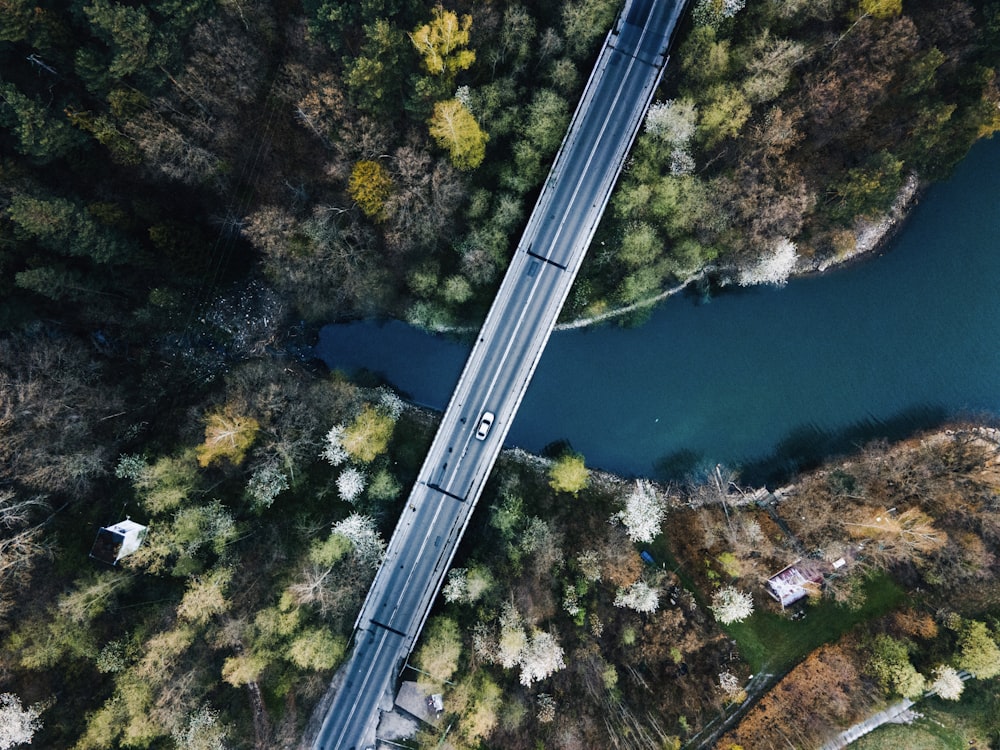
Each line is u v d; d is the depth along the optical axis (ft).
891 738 200.85
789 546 215.72
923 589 208.95
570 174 210.59
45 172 174.40
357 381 227.61
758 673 209.26
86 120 164.76
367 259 201.98
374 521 209.56
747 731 202.08
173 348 217.15
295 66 171.53
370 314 226.38
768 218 196.44
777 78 179.11
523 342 217.36
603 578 211.41
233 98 176.45
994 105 182.39
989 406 228.63
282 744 200.23
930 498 212.43
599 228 214.48
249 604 198.08
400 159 180.75
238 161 187.42
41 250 175.83
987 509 208.23
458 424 216.54
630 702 203.62
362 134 176.76
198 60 166.40
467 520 214.48
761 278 221.05
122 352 212.84
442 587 212.64
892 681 199.11
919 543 202.90
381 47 161.27
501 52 186.91
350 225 197.06
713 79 189.16
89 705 186.70
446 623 201.16
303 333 228.02
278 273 204.03
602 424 233.35
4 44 159.84
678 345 232.94
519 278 215.31
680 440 232.53
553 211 212.43
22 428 179.83
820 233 213.87
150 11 169.78
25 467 181.27
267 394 209.97
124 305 203.41
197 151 176.96
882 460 221.66
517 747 197.88
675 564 217.77
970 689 198.29
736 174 195.42
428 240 200.75
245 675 187.11
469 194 200.13
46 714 183.11
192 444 205.57
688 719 203.72
